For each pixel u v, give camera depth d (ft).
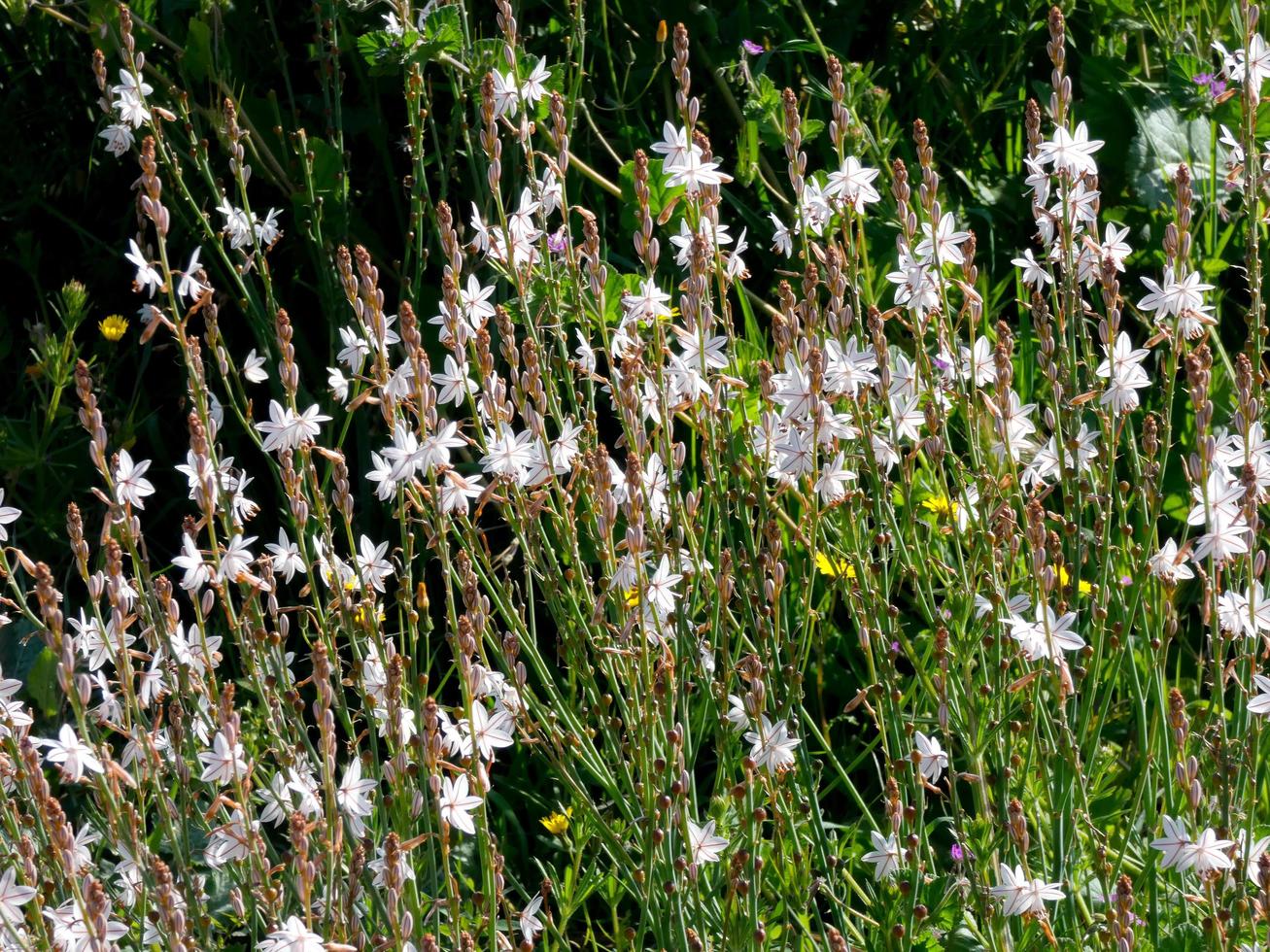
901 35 14.99
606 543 7.34
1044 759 7.92
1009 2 14.70
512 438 7.48
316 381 12.88
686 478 11.45
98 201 14.25
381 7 13.06
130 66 8.95
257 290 13.26
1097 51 14.87
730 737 8.04
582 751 8.43
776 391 7.43
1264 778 8.16
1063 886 7.72
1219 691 6.86
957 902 7.98
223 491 7.36
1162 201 13.53
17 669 11.22
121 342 13.73
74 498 12.58
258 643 7.63
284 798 7.04
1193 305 7.50
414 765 6.91
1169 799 7.49
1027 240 14.25
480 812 6.76
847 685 10.71
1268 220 8.78
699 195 7.97
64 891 6.71
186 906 6.95
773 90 12.41
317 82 14.02
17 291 14.30
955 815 7.75
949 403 9.12
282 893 7.37
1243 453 6.84
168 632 6.92
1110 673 7.98
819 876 8.68
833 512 9.36
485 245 8.13
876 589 8.19
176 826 7.41
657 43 13.88
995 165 14.62
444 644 11.47
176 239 13.44
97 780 7.11
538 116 11.99
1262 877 5.96
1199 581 10.72
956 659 8.16
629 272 12.96
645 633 7.42
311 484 7.98
